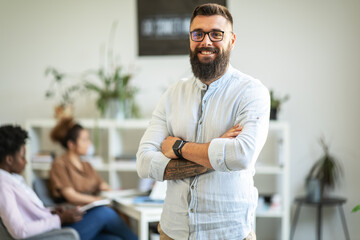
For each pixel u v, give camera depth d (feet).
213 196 4.81
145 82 12.92
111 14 12.92
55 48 13.16
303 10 12.30
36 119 13.19
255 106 4.81
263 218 12.70
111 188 11.51
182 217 4.94
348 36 12.18
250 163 4.60
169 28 12.73
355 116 12.26
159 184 9.28
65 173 10.62
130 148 12.98
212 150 4.63
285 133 11.28
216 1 12.48
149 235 11.34
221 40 4.90
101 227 9.12
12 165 7.66
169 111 5.38
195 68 4.98
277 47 12.42
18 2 13.21
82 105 13.12
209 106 5.01
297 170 12.53
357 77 12.21
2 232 7.29
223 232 4.82
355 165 12.30
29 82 13.30
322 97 12.35
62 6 13.09
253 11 12.44
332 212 12.46
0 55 13.33
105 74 12.96
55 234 7.54
